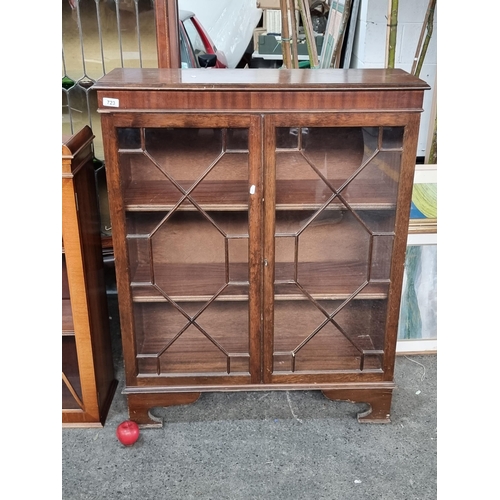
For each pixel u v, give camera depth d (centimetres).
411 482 152
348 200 151
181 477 154
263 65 340
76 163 149
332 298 161
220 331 167
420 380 194
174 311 165
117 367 202
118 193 147
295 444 166
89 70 202
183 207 150
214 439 168
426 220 196
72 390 167
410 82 141
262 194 148
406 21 204
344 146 146
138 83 138
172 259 159
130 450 164
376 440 168
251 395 189
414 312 205
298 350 168
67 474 155
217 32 339
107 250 222
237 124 140
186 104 138
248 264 156
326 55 228
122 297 158
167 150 145
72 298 157
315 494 148
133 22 194
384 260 159
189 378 168
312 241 158
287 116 140
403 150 145
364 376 169
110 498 147
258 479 153
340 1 226
